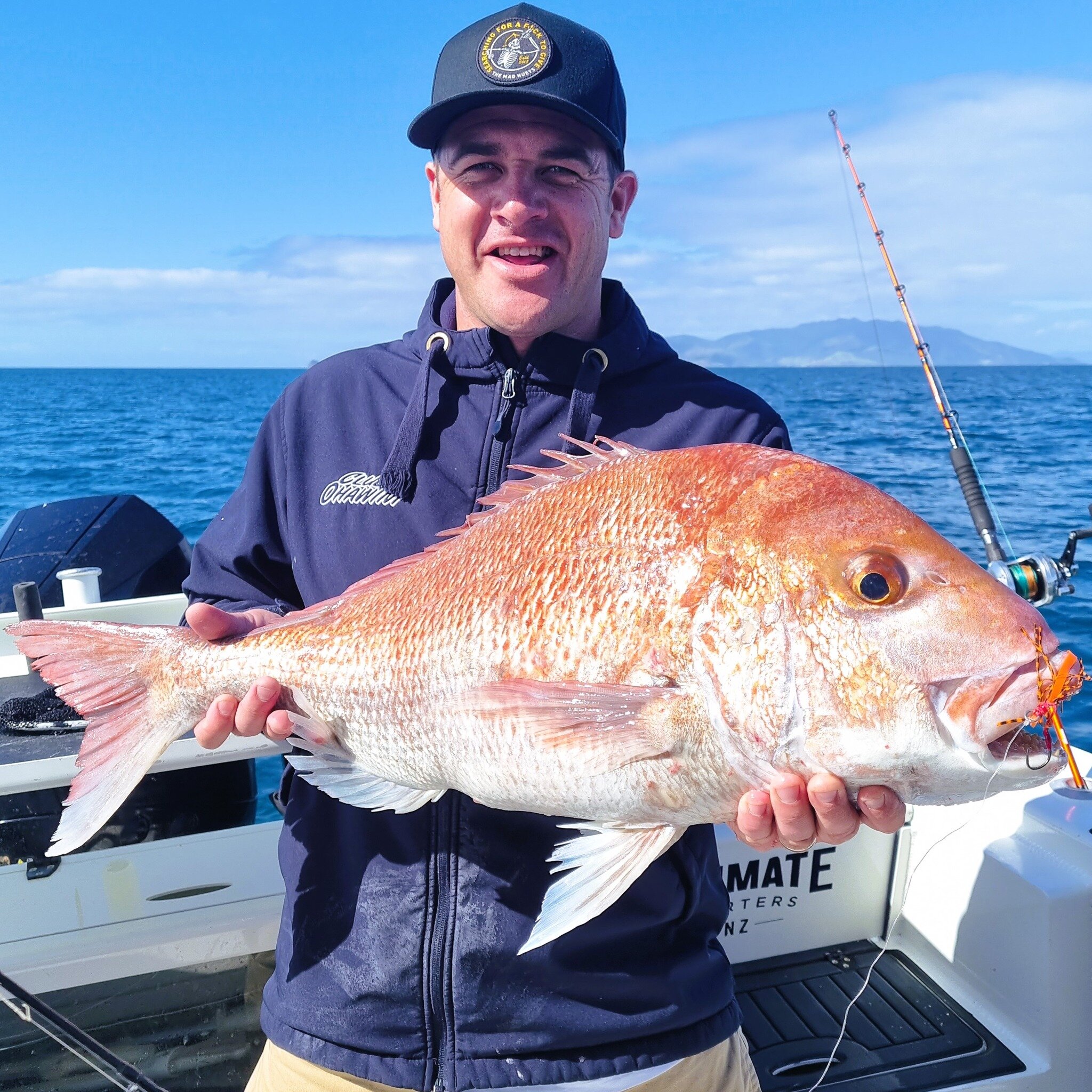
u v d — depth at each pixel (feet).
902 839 9.82
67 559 15.56
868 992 9.12
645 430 6.93
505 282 6.79
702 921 6.54
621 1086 6.08
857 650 5.00
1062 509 37.55
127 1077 6.66
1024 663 4.83
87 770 6.68
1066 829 8.34
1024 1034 8.34
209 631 6.60
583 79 6.68
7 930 8.39
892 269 12.55
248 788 12.28
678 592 5.29
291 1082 6.37
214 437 91.15
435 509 6.94
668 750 5.23
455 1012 6.07
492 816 6.17
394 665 6.08
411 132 7.04
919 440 68.95
